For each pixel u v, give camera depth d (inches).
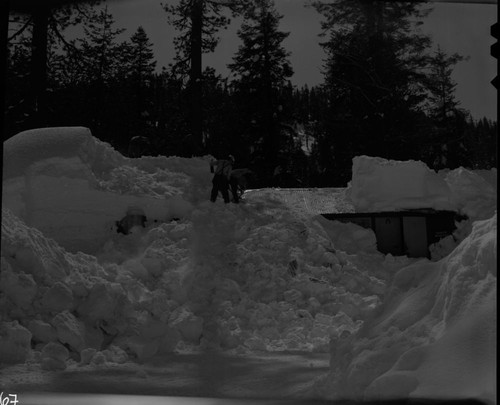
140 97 1672.0
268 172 1638.8
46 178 624.4
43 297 384.2
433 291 246.4
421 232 706.2
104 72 1603.1
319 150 1659.7
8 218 428.5
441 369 203.2
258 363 366.3
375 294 573.3
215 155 1624.0
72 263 443.2
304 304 525.7
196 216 643.5
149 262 549.3
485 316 209.0
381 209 726.5
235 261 573.6
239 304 510.0
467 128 1598.2
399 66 1503.4
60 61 1457.9
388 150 1535.4
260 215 668.1
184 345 428.5
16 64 1274.6
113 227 625.3
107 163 700.0
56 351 352.2
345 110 1594.5
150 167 746.2
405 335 231.8
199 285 529.3
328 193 820.6
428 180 725.9
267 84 1674.5
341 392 227.6
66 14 1151.6
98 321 393.7
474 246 230.2
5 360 343.6
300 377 313.3
